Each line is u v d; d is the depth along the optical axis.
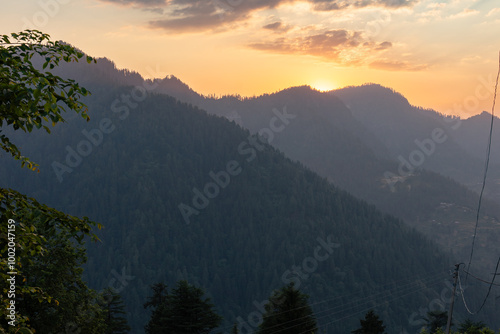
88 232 8.94
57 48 8.10
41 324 24.78
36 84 7.32
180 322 49.19
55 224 8.81
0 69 7.55
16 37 8.00
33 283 24.41
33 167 8.97
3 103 7.74
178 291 50.72
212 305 51.44
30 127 7.79
